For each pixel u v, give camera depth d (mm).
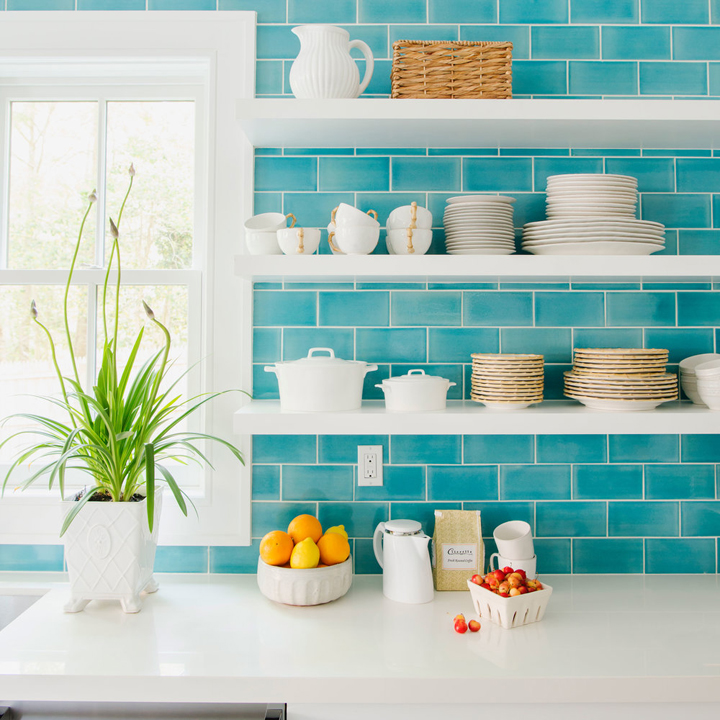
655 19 1492
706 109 1254
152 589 1335
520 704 1009
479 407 1352
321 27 1271
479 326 1485
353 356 1479
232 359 1466
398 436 1473
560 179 1323
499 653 1049
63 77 1546
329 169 1474
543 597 1178
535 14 1483
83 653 1048
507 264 1223
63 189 1560
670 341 1493
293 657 1033
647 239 1283
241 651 1055
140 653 1048
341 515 1470
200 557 1462
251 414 1205
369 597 1314
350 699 967
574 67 1486
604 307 1491
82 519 1213
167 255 1556
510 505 1474
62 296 1544
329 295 1479
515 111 1245
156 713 1021
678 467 1484
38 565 1460
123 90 1556
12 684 973
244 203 1458
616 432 1218
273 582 1255
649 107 1251
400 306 1481
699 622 1188
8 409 1539
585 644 1087
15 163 1559
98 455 1240
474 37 1479
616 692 971
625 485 1479
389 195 1479
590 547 1478
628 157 1493
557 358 1490
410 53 1283
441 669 992
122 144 1562
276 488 1466
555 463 1479
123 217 1557
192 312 1516
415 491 1473
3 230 1546
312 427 1209
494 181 1485
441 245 1481
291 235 1239
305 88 1267
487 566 1455
